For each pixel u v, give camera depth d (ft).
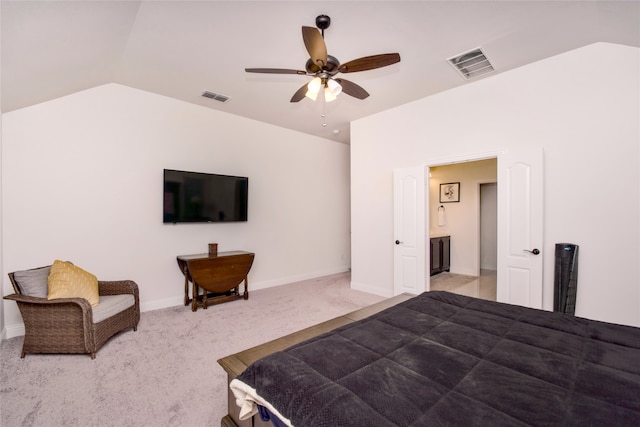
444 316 5.78
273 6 6.87
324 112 14.12
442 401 3.08
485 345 4.44
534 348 4.33
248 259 13.41
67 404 6.01
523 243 9.83
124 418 5.63
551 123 9.46
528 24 7.61
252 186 15.42
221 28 7.75
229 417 5.10
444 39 8.30
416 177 12.88
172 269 12.62
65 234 10.21
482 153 10.93
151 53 9.04
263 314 11.53
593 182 8.76
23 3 5.30
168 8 6.96
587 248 8.82
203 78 10.74
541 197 9.48
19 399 6.16
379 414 2.88
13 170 9.36
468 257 19.39
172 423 5.51
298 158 17.65
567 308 8.77
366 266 15.14
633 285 8.18
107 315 8.54
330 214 19.61
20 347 8.57
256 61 9.51
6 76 7.40
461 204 19.77
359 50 8.77
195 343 8.89
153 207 12.10
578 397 3.14
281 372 3.72
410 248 13.12
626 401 3.05
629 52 8.23
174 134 12.67
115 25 7.36
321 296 14.20
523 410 2.92
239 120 14.87
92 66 9.14
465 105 11.41
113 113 11.16
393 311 6.08
